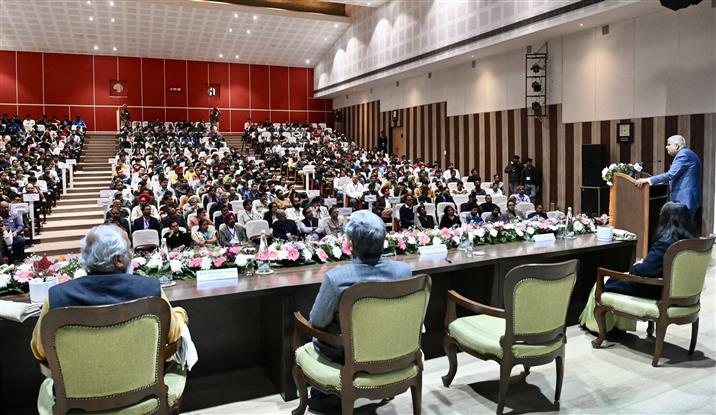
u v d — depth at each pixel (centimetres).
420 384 297
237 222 981
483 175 1675
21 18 2041
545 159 1439
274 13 2116
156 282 248
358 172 1655
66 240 1121
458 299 350
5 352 327
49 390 259
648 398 341
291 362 345
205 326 383
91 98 2484
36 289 298
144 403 241
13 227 949
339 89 2447
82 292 231
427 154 1962
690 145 1063
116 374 231
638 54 1156
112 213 919
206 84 2658
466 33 1505
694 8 1038
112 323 225
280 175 1786
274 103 2775
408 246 445
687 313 392
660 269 396
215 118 2517
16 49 2348
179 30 2252
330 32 2347
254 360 400
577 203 1348
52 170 1380
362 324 267
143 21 2138
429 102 1936
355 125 2573
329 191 1346
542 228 518
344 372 271
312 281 350
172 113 2609
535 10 1254
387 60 1964
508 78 1545
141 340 234
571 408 330
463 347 343
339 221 948
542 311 313
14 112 2375
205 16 2123
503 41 1372
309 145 2153
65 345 221
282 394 351
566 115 1357
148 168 1600
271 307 370
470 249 446
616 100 1216
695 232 402
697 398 339
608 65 1229
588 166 1230
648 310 394
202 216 880
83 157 1902
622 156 1209
